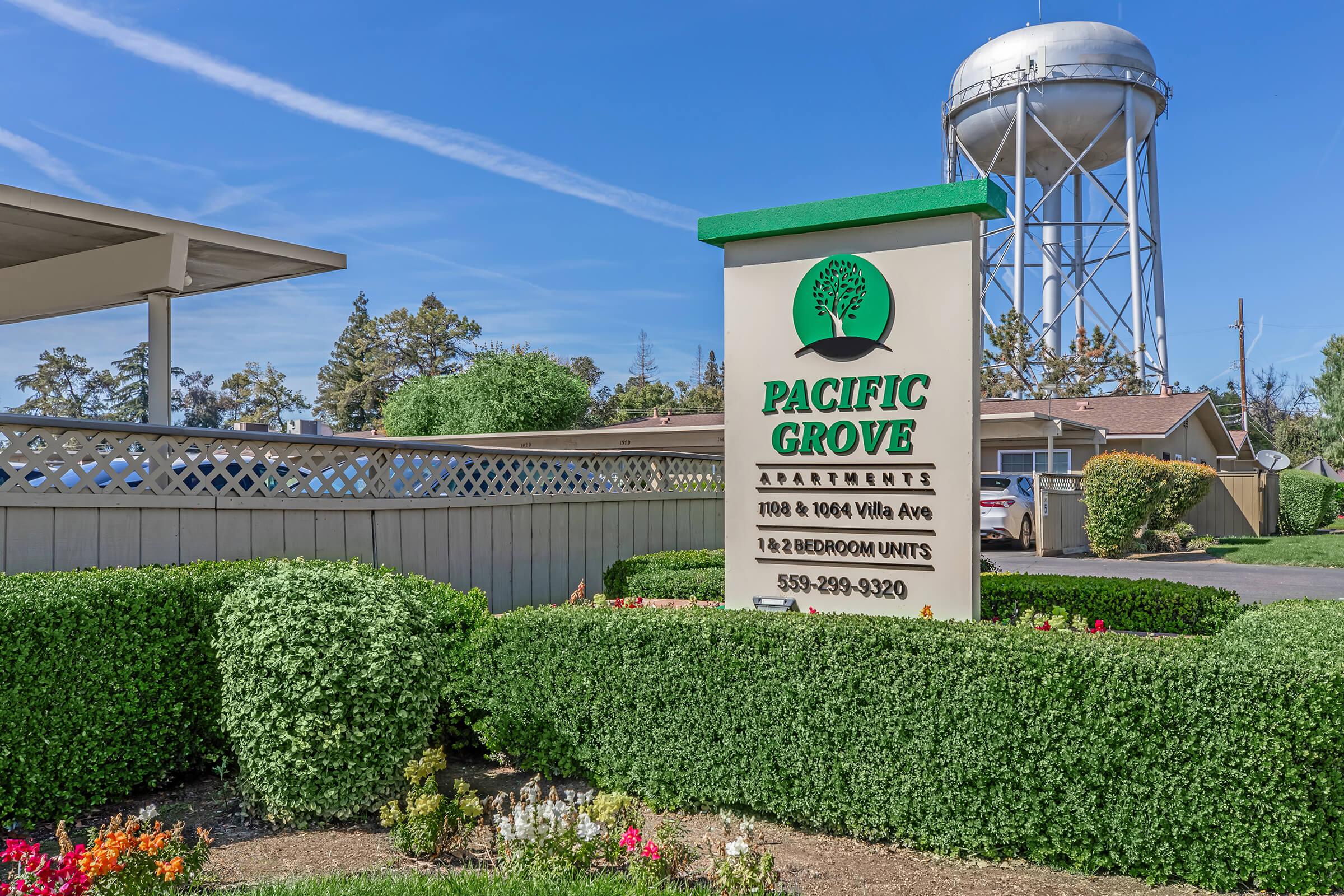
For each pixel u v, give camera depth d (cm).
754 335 620
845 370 589
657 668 486
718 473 1428
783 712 455
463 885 362
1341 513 3103
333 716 446
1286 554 1681
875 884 394
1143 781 393
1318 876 377
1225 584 1309
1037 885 394
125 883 343
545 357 3203
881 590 576
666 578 816
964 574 552
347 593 477
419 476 905
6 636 441
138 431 673
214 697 516
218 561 707
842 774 443
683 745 479
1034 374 3925
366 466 848
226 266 1144
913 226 572
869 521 580
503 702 529
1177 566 1559
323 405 6116
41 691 450
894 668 433
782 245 611
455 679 543
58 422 630
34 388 5234
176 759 509
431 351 5503
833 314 593
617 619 503
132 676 483
